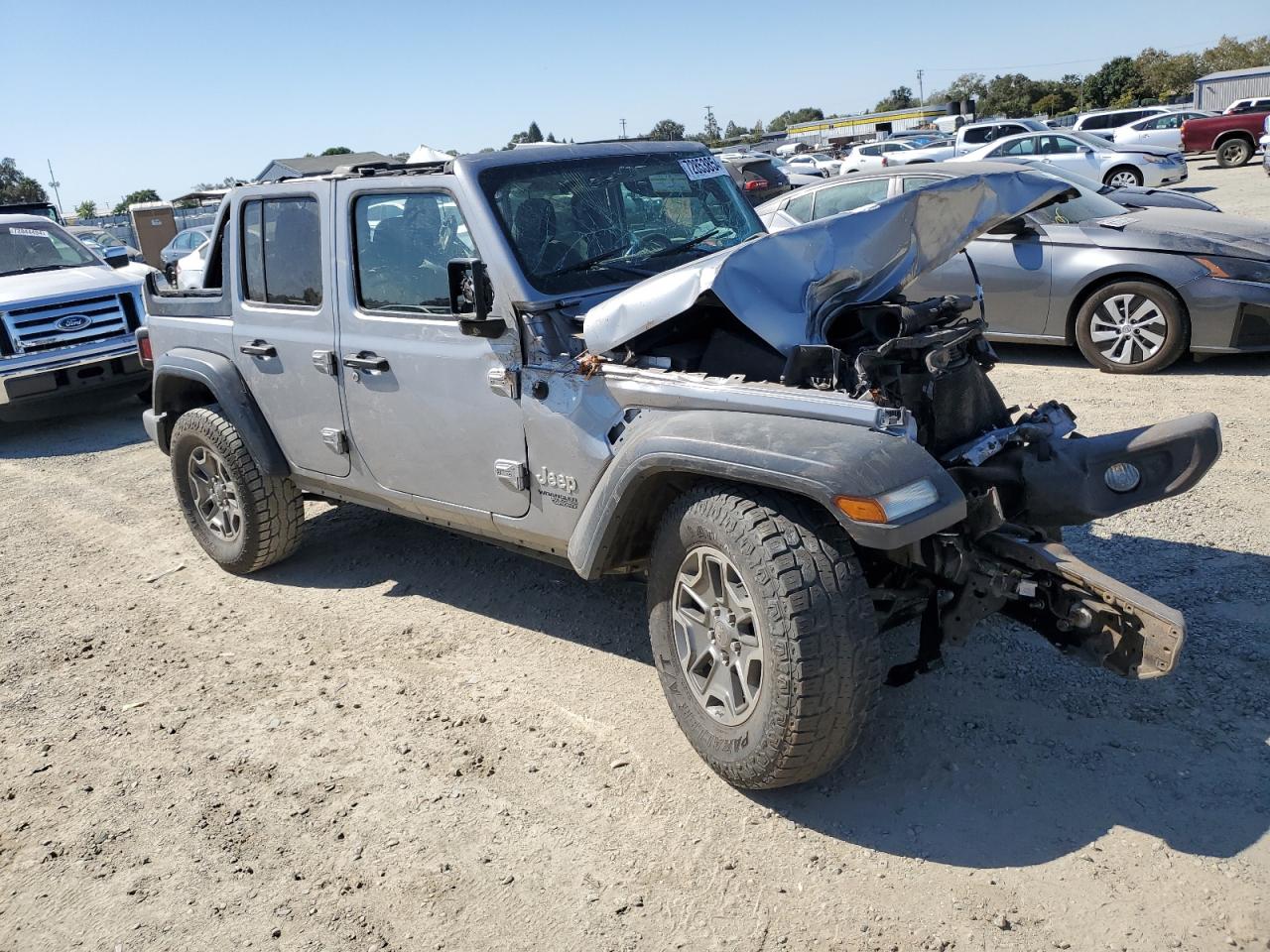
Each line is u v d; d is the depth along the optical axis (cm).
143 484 754
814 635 281
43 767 378
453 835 319
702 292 317
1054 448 344
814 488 276
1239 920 256
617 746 359
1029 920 263
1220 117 2858
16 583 568
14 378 888
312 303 460
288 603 507
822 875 287
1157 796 305
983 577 309
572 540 361
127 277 991
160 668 448
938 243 376
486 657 432
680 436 312
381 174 421
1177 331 742
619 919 278
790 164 3403
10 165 7244
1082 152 2077
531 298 368
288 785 353
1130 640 287
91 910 300
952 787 318
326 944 279
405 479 440
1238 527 482
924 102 11838
